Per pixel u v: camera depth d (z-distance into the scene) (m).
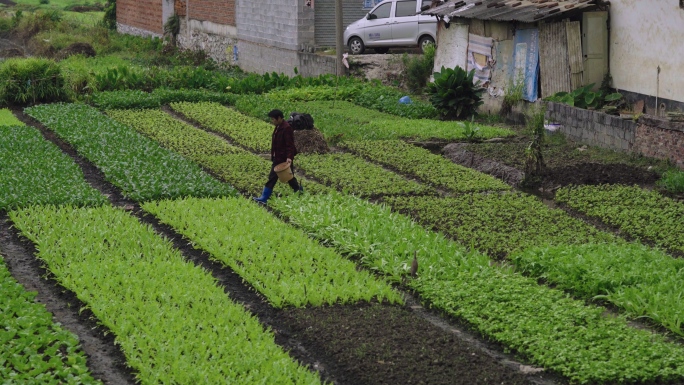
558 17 24.06
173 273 12.47
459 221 15.79
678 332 10.95
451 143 22.98
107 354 10.34
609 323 10.98
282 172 16.84
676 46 20.67
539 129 18.66
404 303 11.98
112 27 62.62
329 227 14.95
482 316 11.41
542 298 11.76
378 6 35.22
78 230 14.49
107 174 18.66
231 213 15.90
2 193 16.64
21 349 9.93
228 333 10.46
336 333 10.84
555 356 10.16
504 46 26.53
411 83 31.89
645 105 22.09
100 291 11.74
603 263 12.90
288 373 9.54
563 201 17.28
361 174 19.27
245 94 32.12
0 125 24.48
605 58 23.62
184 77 32.88
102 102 28.25
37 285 12.54
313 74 35.53
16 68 29.20
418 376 9.70
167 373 9.47
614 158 20.47
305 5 36.50
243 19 42.06
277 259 13.19
